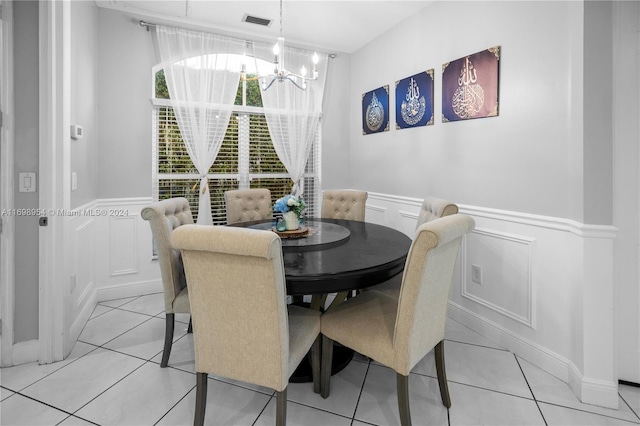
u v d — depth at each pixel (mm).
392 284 2197
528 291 2172
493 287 2426
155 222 1975
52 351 2119
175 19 3328
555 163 2008
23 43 2016
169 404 1740
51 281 2102
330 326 1702
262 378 1377
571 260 1911
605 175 1781
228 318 1375
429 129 3023
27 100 2035
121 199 3227
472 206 2588
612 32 1763
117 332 2545
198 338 1452
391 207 3551
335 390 1872
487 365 2127
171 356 2205
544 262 2078
